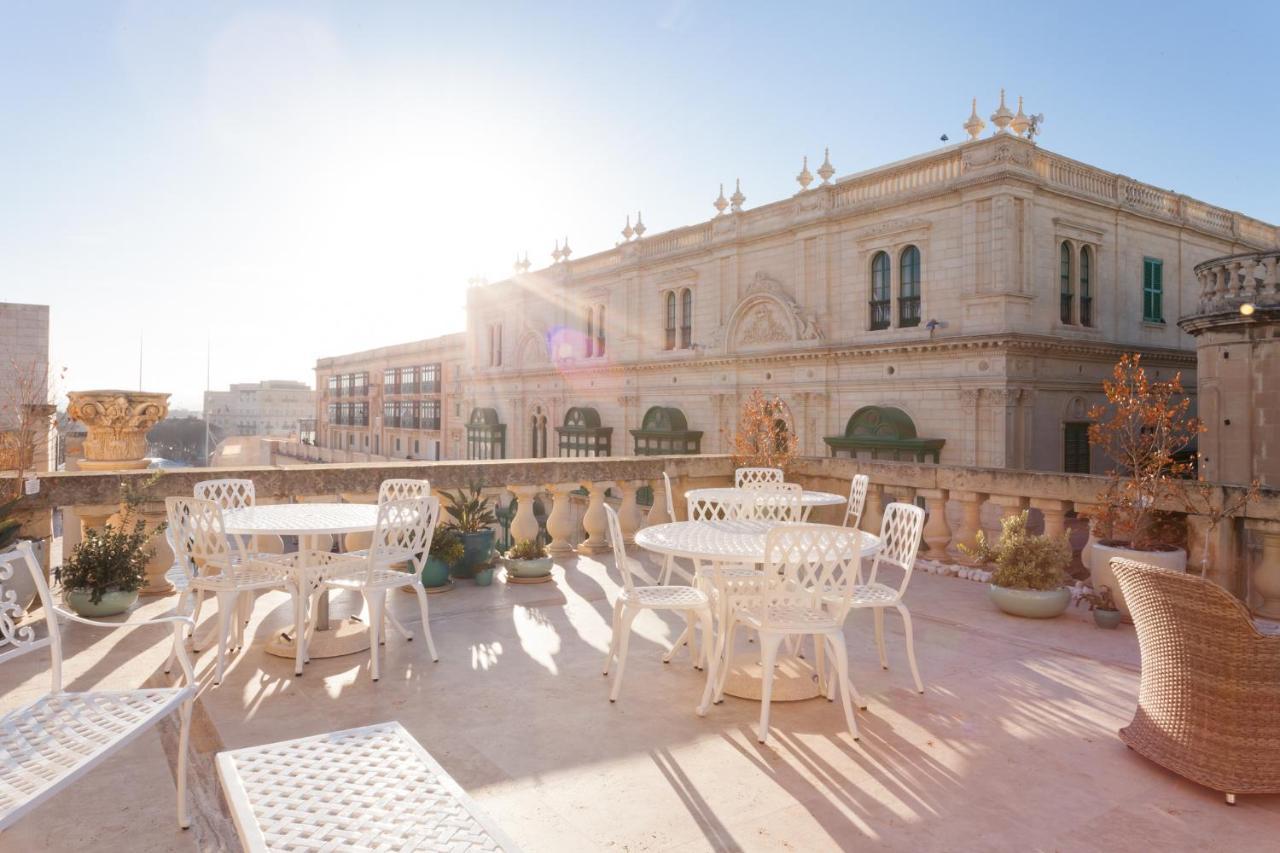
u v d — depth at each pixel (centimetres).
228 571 493
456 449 5306
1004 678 505
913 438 2306
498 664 529
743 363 2909
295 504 685
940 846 306
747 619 436
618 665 468
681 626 636
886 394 2433
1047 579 651
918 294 2377
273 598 702
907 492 905
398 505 520
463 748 393
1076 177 2350
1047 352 2203
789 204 2747
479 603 696
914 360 2341
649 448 3372
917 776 366
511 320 4466
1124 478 701
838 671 419
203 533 501
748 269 2931
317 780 240
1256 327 1126
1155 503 671
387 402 6544
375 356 6738
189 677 319
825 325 2608
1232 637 339
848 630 618
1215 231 2819
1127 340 2502
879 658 526
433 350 5669
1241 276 1142
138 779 358
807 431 2680
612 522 497
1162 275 2642
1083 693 478
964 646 575
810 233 2641
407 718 432
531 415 4325
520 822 322
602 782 358
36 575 302
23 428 1290
